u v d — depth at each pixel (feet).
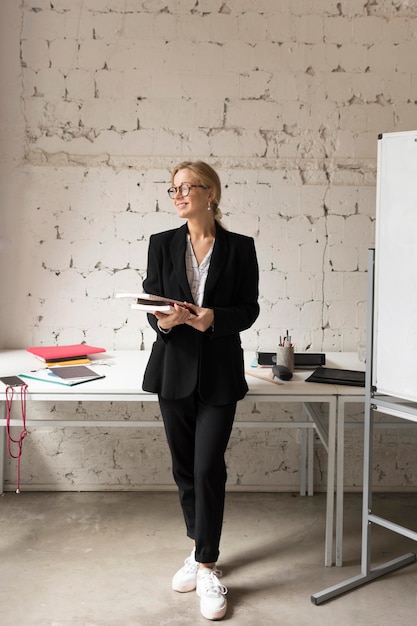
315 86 10.59
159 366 7.71
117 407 10.96
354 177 10.71
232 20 10.50
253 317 7.80
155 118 10.58
